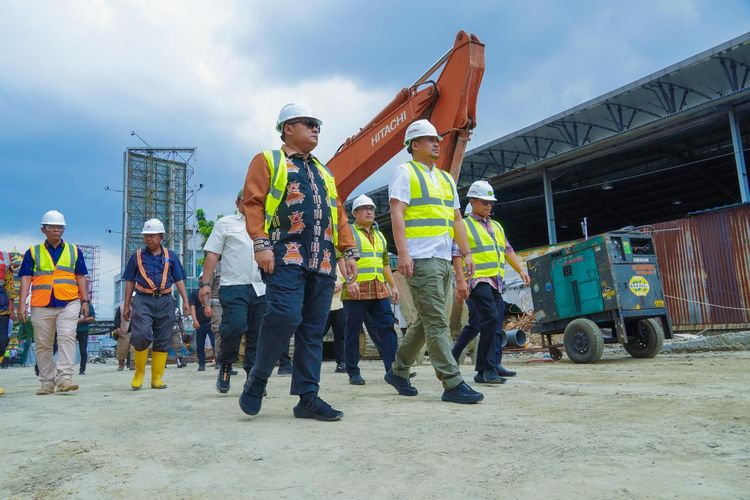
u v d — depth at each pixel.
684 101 17.72
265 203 3.19
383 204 27.81
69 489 1.88
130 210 51.66
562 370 6.57
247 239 5.29
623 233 8.30
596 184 24.05
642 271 8.34
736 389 3.80
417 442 2.38
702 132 19.72
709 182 25.05
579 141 21.31
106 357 32.31
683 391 3.78
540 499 1.58
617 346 11.77
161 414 3.64
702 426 2.53
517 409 3.27
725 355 8.26
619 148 19.09
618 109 19.02
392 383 4.38
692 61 15.98
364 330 12.66
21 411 4.14
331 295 3.34
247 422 3.11
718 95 17.67
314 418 3.13
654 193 27.50
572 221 33.16
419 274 3.81
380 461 2.07
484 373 5.04
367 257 5.79
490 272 5.37
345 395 4.41
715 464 1.88
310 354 3.23
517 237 36.94
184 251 52.22
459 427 2.70
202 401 4.43
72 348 5.95
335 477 1.89
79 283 6.11
